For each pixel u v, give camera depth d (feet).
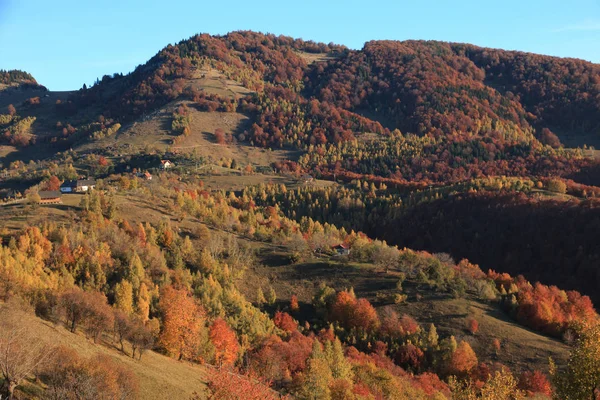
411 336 380.99
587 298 494.59
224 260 489.26
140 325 257.96
